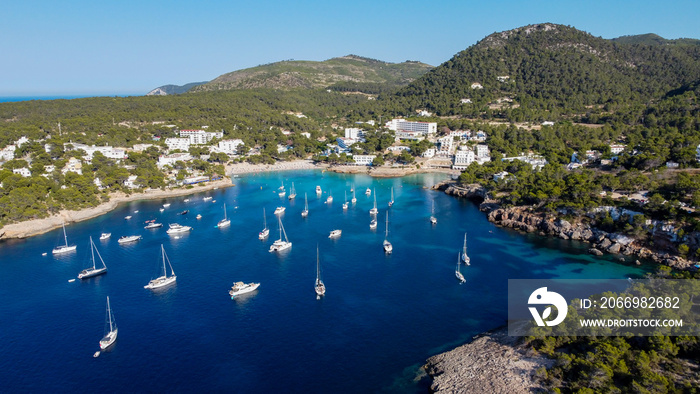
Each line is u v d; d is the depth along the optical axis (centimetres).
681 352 8600
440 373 9206
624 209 17262
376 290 13438
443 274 14575
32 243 18112
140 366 9794
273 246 17062
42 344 10681
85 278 14575
